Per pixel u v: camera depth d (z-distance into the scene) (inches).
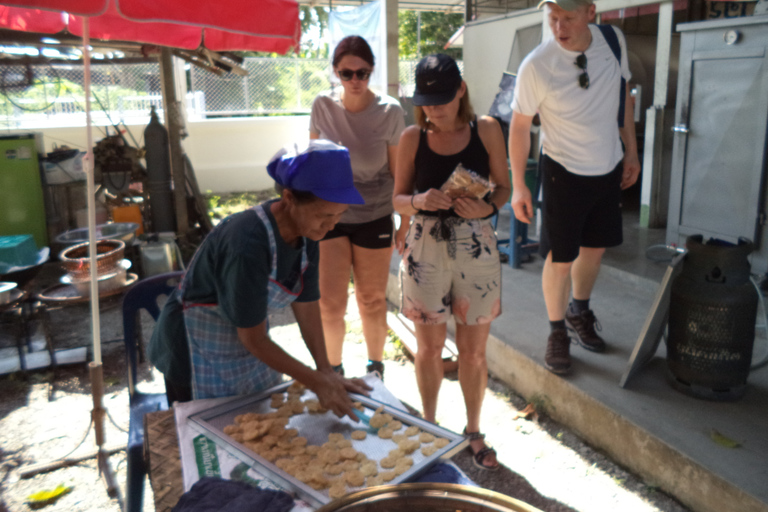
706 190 199.2
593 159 122.2
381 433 66.3
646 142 250.7
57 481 123.6
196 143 442.0
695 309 118.0
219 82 448.5
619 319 165.8
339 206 65.7
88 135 118.1
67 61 287.1
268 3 154.0
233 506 52.1
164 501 58.1
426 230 102.4
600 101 121.2
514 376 149.9
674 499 107.7
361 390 76.1
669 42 239.8
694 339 119.6
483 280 102.3
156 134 290.4
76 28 179.8
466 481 58.6
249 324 70.0
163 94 291.4
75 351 184.7
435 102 93.4
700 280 118.1
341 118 125.3
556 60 120.1
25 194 284.8
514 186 131.1
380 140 125.6
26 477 124.6
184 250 293.0
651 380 131.4
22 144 280.5
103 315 220.7
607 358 142.2
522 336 156.0
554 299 133.7
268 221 68.9
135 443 92.0
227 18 145.3
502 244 237.6
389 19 333.7
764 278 176.1
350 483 57.2
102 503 116.5
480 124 101.8
